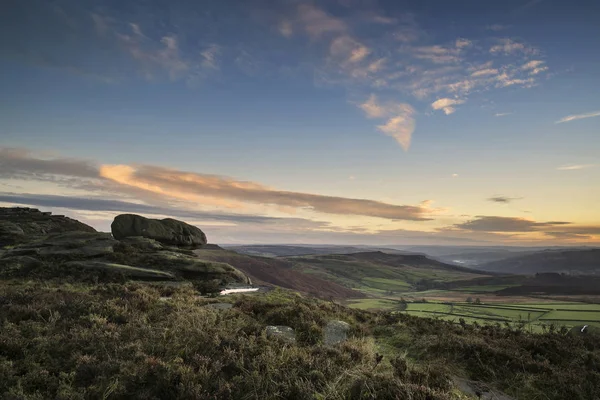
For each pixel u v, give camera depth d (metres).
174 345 9.28
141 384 7.34
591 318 59.66
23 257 24.69
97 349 8.69
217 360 8.44
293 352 9.26
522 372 10.37
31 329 9.83
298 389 7.34
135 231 35.06
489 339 12.80
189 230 39.19
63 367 7.93
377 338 13.36
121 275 23.66
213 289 24.88
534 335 13.90
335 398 7.10
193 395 6.84
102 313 11.80
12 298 12.95
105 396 6.73
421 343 12.27
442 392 7.59
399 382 7.57
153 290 18.39
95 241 29.44
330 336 12.28
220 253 178.75
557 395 9.14
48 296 13.62
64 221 44.00
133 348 8.81
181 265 28.30
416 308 84.06
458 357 11.16
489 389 9.41
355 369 8.34
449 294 158.88
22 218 41.03
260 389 7.44
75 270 23.59
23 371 7.62
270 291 25.84
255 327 11.55
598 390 9.16
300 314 13.62
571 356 11.63
